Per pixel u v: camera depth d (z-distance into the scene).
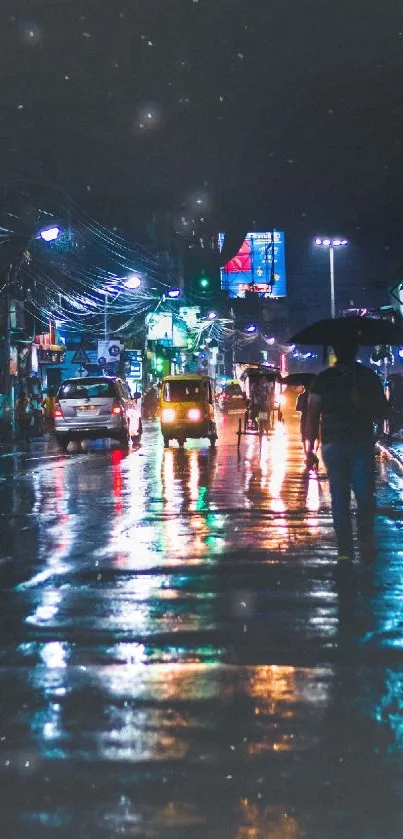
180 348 106.31
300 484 24.41
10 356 57.06
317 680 7.54
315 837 4.84
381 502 20.22
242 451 39.16
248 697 7.12
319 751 6.00
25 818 5.06
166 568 12.68
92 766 5.76
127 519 17.83
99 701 7.05
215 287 128.00
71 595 11.00
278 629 9.23
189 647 8.60
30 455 38.84
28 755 5.95
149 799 5.29
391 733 6.33
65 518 18.16
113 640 8.88
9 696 7.18
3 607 10.37
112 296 75.81
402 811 5.14
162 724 6.52
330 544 14.56
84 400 40.78
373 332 12.95
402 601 10.48
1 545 14.88
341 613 9.91
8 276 58.88
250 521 17.27
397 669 7.83
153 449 42.06
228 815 5.08
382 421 14.07
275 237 160.88
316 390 12.62
